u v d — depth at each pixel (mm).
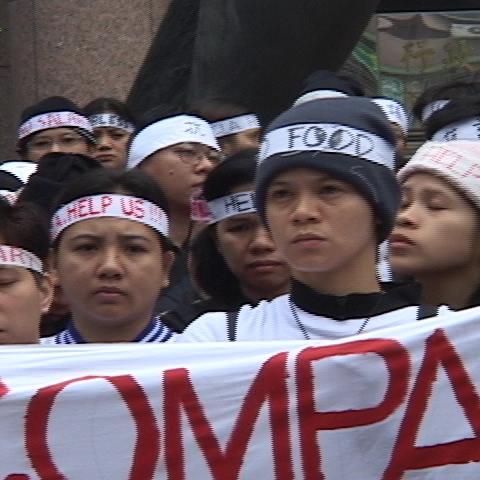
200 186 13125
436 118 10422
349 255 8469
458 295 9328
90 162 12156
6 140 22328
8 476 7992
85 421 8016
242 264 10930
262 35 17641
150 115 13680
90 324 9586
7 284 9109
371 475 7938
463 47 26453
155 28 20953
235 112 14805
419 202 9266
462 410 7926
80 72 21203
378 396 7965
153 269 9594
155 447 8008
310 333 8641
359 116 8547
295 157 8398
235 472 7988
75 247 9508
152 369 8078
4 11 22375
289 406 7992
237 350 8109
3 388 8070
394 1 26250
